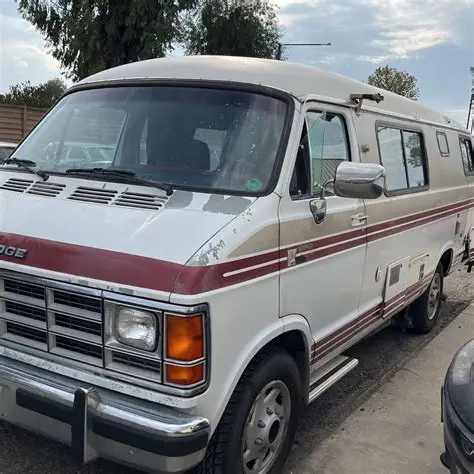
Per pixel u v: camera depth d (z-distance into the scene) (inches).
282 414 137.3
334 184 139.6
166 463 104.7
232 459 120.2
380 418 179.6
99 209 124.6
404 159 211.6
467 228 295.6
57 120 164.9
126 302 106.7
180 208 122.3
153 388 107.4
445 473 151.6
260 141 137.6
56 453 147.1
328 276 151.0
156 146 143.9
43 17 745.0
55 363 116.8
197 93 148.6
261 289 122.3
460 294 337.7
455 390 122.7
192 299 103.7
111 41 743.1
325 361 161.2
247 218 119.8
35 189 138.6
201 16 980.6
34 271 115.6
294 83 150.0
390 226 189.5
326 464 152.5
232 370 114.9
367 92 187.5
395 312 208.1
